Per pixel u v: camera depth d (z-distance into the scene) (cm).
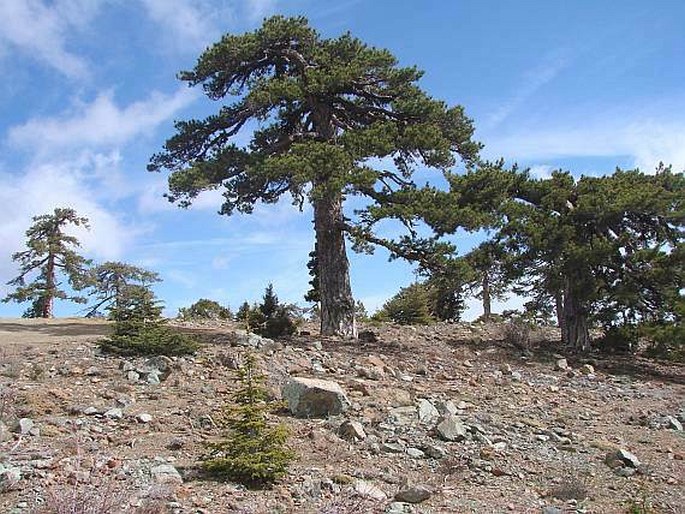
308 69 2381
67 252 4684
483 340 2800
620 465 1080
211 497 781
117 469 848
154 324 1720
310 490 835
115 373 1479
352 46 2512
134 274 4875
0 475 759
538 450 1155
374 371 1720
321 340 2306
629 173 3008
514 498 895
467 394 1609
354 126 2603
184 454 955
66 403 1191
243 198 2323
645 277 2511
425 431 1188
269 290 3070
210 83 2553
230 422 901
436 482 941
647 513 854
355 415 1258
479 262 2644
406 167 2544
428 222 2189
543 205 2770
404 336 2762
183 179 2217
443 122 2478
